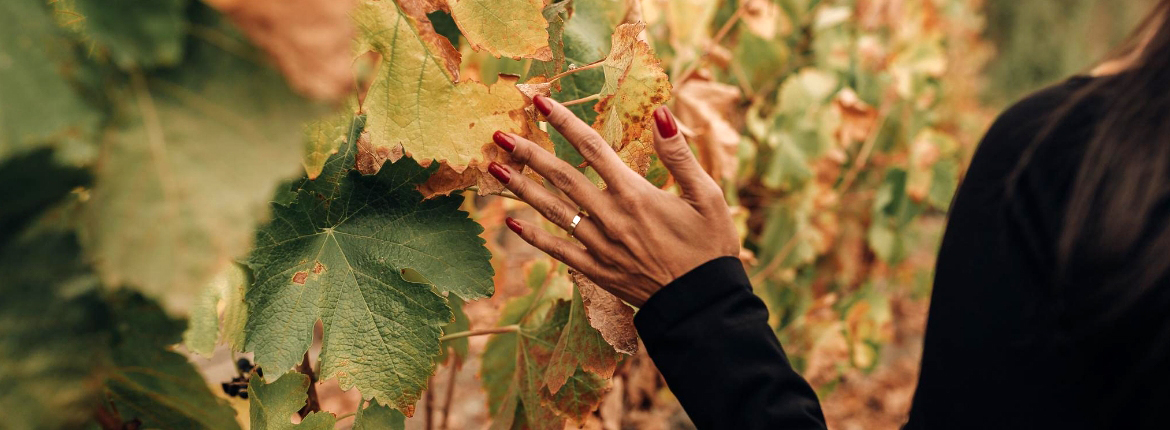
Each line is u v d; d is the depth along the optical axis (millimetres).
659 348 703
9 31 435
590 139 680
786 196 1944
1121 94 601
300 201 707
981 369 635
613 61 759
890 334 2369
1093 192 593
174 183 460
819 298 2326
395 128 667
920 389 685
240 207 466
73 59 449
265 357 692
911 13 2344
